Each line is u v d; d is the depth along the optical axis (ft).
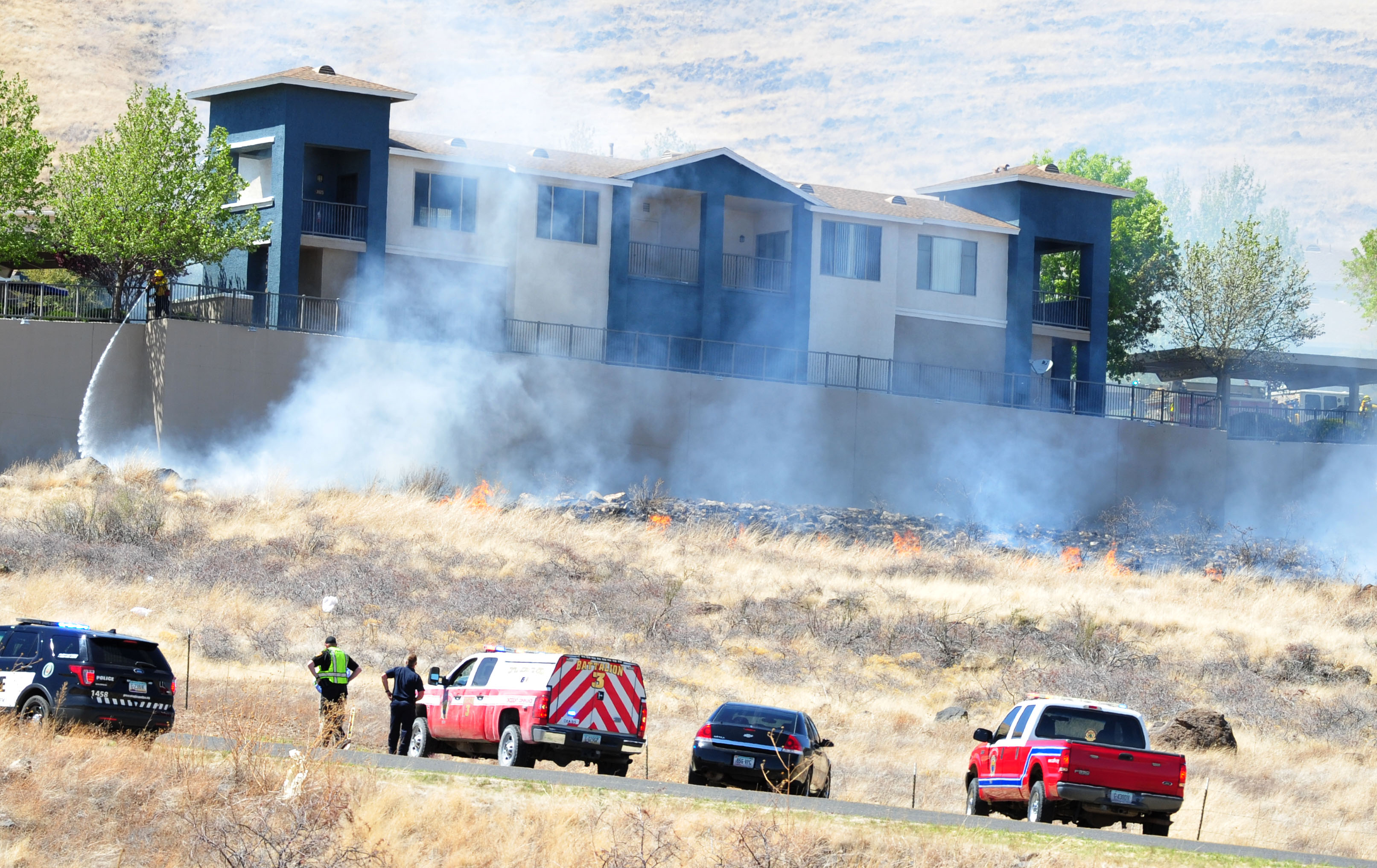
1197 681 453.17
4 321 635.66
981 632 485.15
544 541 577.43
